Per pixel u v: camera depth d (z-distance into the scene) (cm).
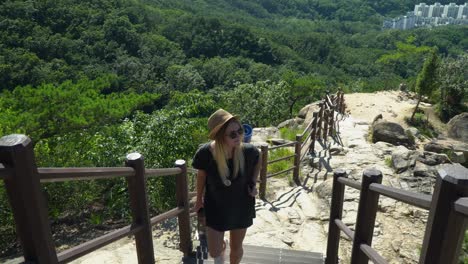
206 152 265
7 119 882
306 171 774
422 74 1983
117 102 1130
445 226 143
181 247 375
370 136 1135
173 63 7219
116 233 219
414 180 689
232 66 7769
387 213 554
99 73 5112
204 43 9406
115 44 6756
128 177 241
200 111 916
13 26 5422
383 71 10019
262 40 10038
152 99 1264
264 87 2355
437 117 2073
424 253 154
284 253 414
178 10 12425
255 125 2231
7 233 693
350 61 11294
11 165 132
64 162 820
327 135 1051
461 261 429
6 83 3866
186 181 356
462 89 2047
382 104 2097
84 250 184
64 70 4678
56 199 746
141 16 9069
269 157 844
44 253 145
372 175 233
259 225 523
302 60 10194
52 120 952
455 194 139
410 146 1068
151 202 732
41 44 5434
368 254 225
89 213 790
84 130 968
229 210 270
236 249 299
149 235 258
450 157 1028
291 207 591
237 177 264
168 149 761
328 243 343
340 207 326
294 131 1162
